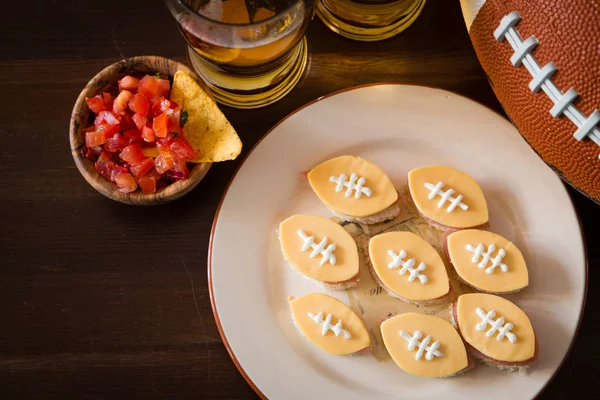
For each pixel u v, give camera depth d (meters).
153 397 0.57
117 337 0.58
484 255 0.57
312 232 0.58
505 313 0.57
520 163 0.60
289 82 0.62
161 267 0.59
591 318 0.59
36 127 0.61
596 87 0.46
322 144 0.60
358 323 0.56
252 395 0.58
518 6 0.47
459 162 0.61
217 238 0.58
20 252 0.59
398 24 0.62
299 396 0.56
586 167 0.49
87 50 0.62
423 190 0.59
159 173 0.56
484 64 0.53
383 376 0.57
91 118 0.58
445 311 0.58
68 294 0.59
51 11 0.62
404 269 0.57
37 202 0.60
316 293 0.57
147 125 0.57
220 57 0.56
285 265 0.59
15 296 0.59
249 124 0.62
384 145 0.61
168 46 0.62
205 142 0.57
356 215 0.58
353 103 0.60
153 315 0.58
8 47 0.62
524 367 0.56
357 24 0.62
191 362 0.58
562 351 0.57
